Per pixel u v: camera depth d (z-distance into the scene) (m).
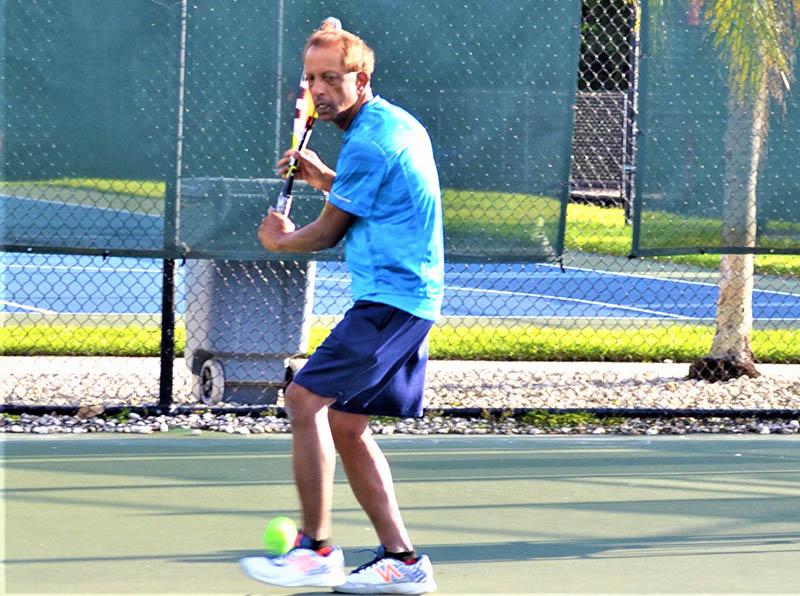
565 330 36.59
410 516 16.78
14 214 21.55
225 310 22.92
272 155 21.91
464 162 22.14
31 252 21.58
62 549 14.81
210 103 21.69
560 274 54.59
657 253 22.38
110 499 17.25
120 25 21.41
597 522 16.62
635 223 22.27
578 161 67.06
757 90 22.31
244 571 13.02
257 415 22.70
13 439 20.83
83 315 36.22
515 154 22.20
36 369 27.03
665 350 32.03
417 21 21.92
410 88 22.00
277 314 23.08
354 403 13.03
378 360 12.84
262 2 21.66
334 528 16.14
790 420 23.53
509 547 15.38
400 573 13.31
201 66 21.62
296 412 12.94
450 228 22.23
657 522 16.67
